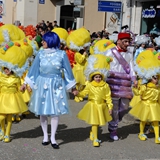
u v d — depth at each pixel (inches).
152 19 719.1
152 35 554.3
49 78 236.2
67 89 240.7
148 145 261.0
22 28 460.4
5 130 262.2
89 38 394.3
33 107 237.0
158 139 263.6
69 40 393.4
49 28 629.9
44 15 974.4
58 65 236.4
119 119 268.5
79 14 876.0
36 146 243.1
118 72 258.8
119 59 258.2
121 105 263.3
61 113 234.7
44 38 239.3
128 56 262.4
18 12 975.0
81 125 299.1
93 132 250.7
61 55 238.8
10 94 244.4
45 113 231.8
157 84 265.7
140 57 275.4
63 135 270.5
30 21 960.3
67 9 993.5
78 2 876.6
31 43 334.6
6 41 330.0
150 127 287.6
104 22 957.8
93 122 242.8
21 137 259.9
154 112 261.0
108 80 257.9
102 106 248.1
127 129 299.4
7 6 1024.2
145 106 264.5
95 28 954.1
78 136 270.2
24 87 240.4
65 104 237.6
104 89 248.4
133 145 259.0
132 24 752.3
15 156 225.0
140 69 263.4
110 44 331.9
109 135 277.3
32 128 283.7
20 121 301.9
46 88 234.4
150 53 273.4
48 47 240.1
